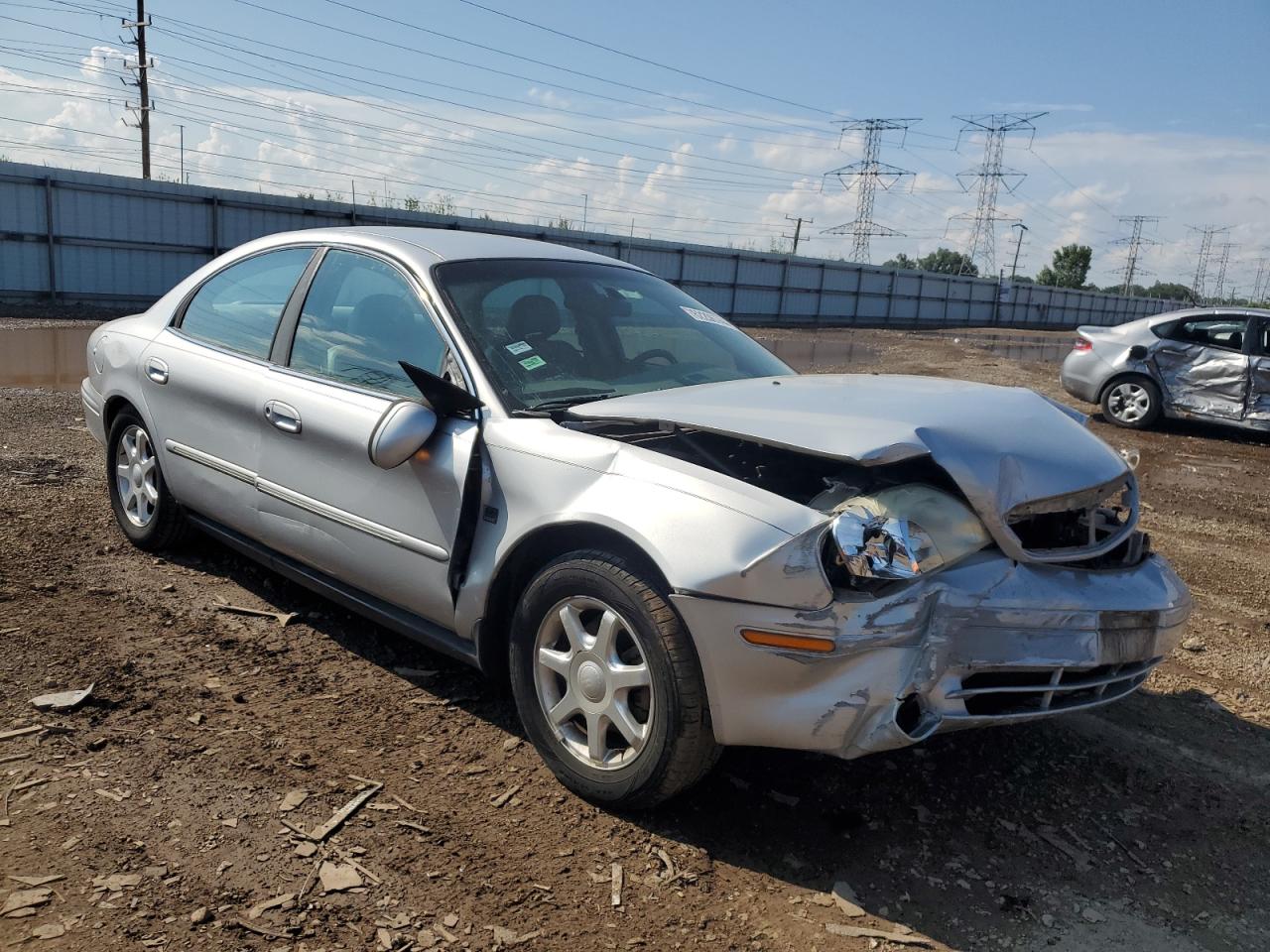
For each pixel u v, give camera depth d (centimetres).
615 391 343
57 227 2233
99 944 215
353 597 361
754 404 301
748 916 243
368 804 278
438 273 353
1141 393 1176
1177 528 706
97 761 290
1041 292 6309
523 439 301
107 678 341
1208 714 380
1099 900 261
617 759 279
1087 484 290
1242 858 285
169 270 2433
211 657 365
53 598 408
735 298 4066
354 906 235
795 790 303
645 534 262
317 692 345
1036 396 342
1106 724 366
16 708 315
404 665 370
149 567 454
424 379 302
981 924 247
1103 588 284
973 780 316
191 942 218
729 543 252
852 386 335
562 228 3275
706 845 272
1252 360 1095
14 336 1556
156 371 440
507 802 285
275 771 292
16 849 246
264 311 408
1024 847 282
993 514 271
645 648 264
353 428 339
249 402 385
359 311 368
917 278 5062
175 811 267
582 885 250
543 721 294
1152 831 295
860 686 250
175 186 2400
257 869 246
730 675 253
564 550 299
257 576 452
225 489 402
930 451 271
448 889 245
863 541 247
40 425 766
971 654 262
